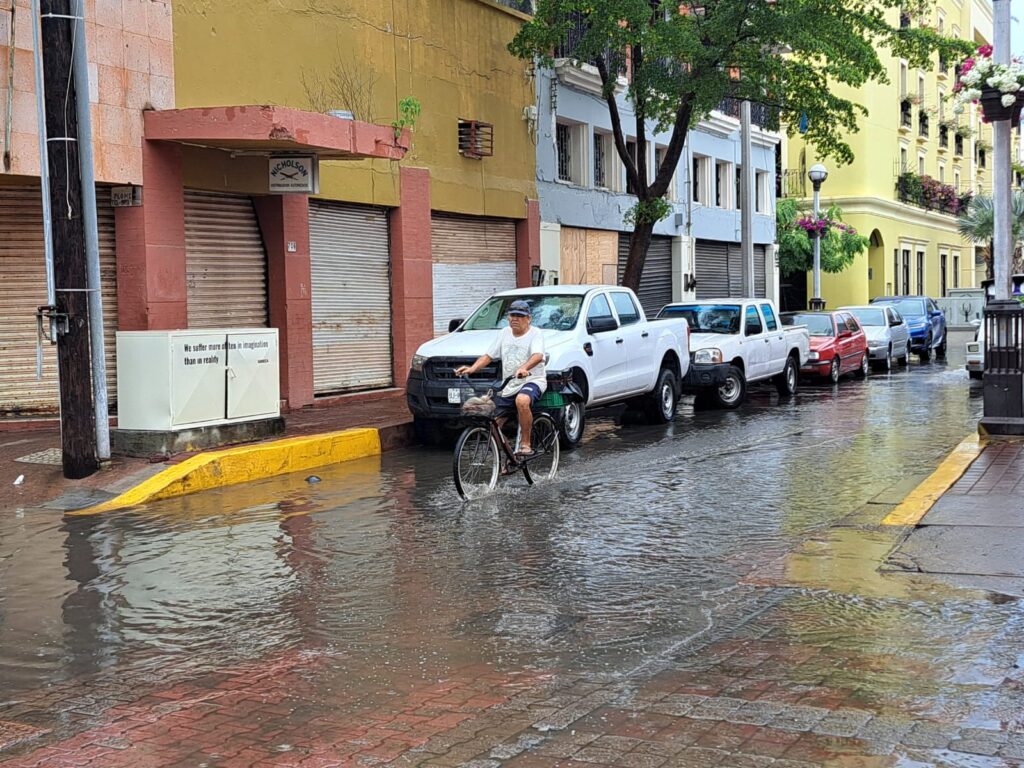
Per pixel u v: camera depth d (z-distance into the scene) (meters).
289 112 13.79
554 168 24.03
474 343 13.69
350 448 13.27
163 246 14.30
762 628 5.99
